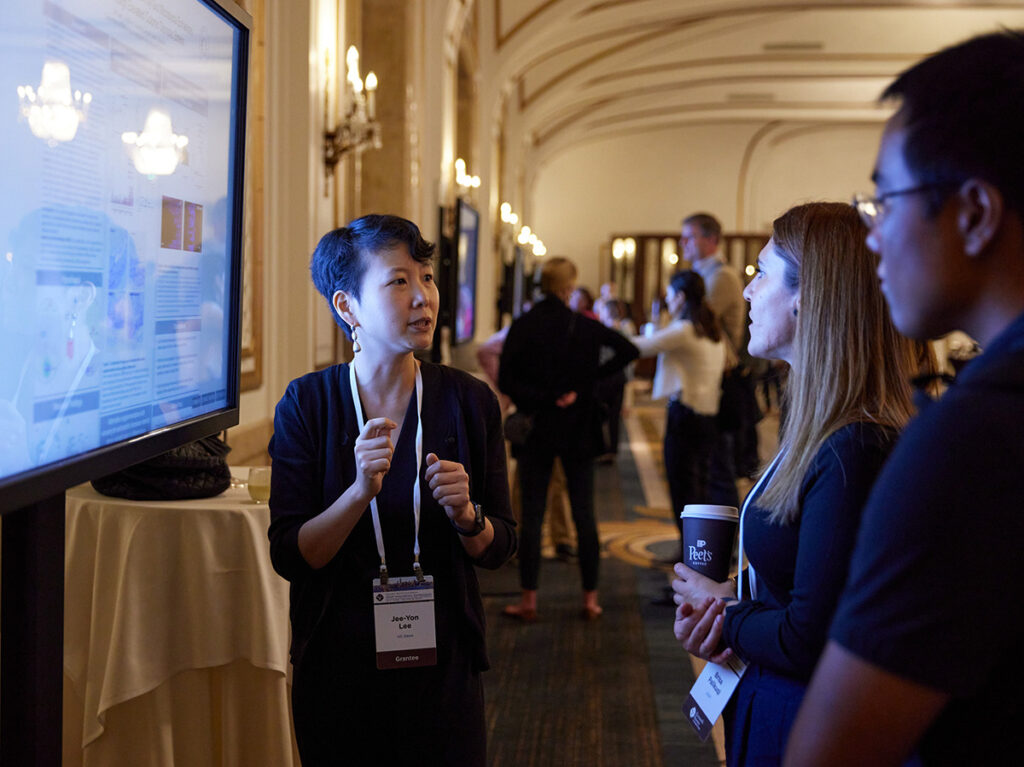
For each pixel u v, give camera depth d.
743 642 1.50
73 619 2.52
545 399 4.62
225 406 2.36
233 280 2.37
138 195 1.82
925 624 0.78
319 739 1.84
